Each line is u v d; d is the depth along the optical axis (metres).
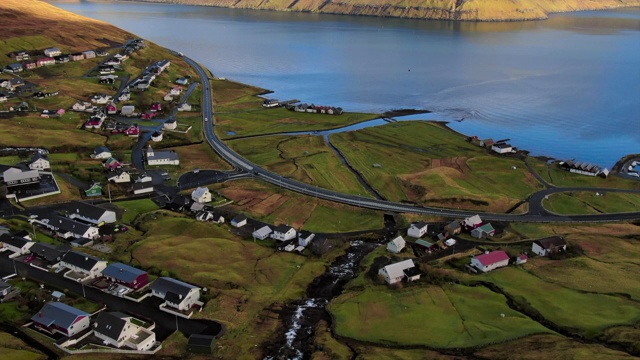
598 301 88.25
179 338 76.38
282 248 106.44
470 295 90.75
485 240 113.00
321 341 77.38
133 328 75.94
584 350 72.88
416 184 143.12
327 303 88.69
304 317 84.81
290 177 144.62
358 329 80.75
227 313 83.31
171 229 110.56
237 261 100.00
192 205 121.50
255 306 86.19
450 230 115.12
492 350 74.44
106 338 74.19
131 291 86.81
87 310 81.31
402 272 95.25
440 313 84.94
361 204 129.00
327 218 122.75
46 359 69.94
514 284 94.19
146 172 143.00
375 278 96.12
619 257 106.00
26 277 89.50
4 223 107.44
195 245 103.38
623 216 128.50
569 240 112.75
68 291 85.75
